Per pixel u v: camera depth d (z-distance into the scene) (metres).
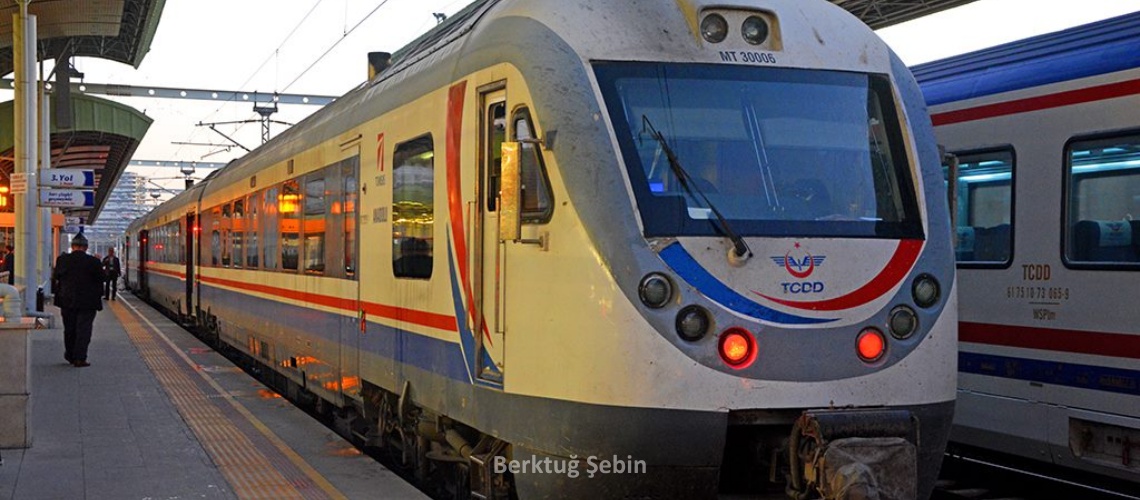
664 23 5.35
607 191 4.96
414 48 8.05
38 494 6.51
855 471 4.70
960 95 8.01
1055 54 7.37
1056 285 7.16
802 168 5.28
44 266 26.84
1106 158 6.82
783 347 4.93
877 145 5.48
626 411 4.82
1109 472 6.82
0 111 25.83
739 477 5.50
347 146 8.55
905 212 5.37
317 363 9.46
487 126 5.79
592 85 5.13
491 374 5.68
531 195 5.31
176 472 7.18
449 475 7.33
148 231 31.80
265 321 12.04
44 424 9.10
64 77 28.22
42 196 17.02
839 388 5.00
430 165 6.57
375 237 7.72
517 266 5.39
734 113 5.27
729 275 4.94
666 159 5.09
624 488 4.96
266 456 7.75
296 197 10.48
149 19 24.91
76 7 23.38
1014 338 7.47
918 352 5.17
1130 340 6.64
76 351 13.62
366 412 8.17
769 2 5.55
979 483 8.49
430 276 6.54
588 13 5.35
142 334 19.66
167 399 10.70
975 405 7.79
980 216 7.84
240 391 11.38
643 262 4.86
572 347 5.00
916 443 5.11
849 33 5.69
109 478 6.98
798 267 5.03
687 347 4.84
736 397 4.86
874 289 5.13
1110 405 6.76
